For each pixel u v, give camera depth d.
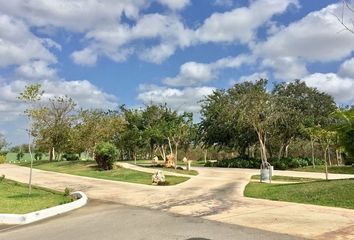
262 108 33.59
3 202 14.23
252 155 44.47
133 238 8.45
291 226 9.21
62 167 37.03
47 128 45.38
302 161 35.72
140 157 53.88
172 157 33.91
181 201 13.91
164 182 20.70
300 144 42.19
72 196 15.88
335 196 12.65
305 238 8.11
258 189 16.36
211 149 50.50
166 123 35.50
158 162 38.84
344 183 14.22
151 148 48.56
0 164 48.72
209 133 42.78
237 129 38.38
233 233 8.66
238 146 42.75
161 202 13.87
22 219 10.98
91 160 41.84
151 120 46.31
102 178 25.34
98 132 40.28
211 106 42.72
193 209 12.10
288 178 23.83
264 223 9.62
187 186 19.33
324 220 9.80
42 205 13.42
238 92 41.00
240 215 10.79
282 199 13.40
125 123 45.28
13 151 66.19
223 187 18.47
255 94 34.88
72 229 9.74
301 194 13.58
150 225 9.80
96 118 41.44
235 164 37.00
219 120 41.25
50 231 9.67
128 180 23.30
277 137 39.25
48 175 29.75
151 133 38.16
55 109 46.00
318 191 13.53
